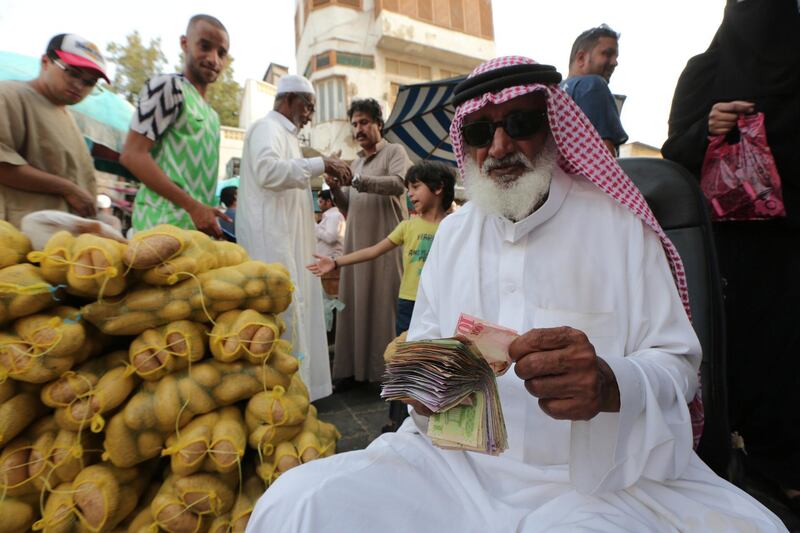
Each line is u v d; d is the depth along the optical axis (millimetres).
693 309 1324
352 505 890
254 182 2521
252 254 2510
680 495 904
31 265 1295
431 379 863
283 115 2764
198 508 1290
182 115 2238
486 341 867
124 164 2135
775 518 854
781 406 1808
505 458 1072
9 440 1263
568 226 1142
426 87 4852
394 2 16312
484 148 1211
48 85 2238
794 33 1618
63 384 1248
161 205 2264
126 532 1329
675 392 901
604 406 827
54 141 2238
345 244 3479
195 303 1362
